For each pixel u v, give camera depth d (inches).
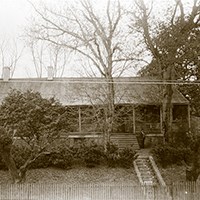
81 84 1818.4
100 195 1115.3
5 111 1212.5
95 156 1423.5
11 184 1152.8
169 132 1628.9
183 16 1512.1
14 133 1198.3
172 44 1485.0
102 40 1485.0
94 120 1632.6
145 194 1114.7
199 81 1797.5
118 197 1115.3
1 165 1355.8
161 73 1605.6
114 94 1628.9
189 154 1460.4
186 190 1118.4
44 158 1405.0
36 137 1237.7
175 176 1375.5
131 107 1770.4
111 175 1369.3
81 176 1358.3
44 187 1105.4
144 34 1509.6
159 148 1472.7
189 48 1530.5
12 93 1273.4
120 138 1722.4
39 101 1232.2
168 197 1110.4
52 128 1228.5
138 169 1403.8
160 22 1504.7
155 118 1839.3
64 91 1883.6
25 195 1097.4
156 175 1357.0
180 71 1845.5
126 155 1423.5
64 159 1397.6
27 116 1200.8
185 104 1854.1
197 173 1245.7
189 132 1637.6
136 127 1831.9
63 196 1106.7
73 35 1531.7
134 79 1878.7
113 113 1503.4
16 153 1362.0
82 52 1521.9
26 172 1362.0
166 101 1686.8
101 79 1627.7
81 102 1763.0
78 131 1756.9
